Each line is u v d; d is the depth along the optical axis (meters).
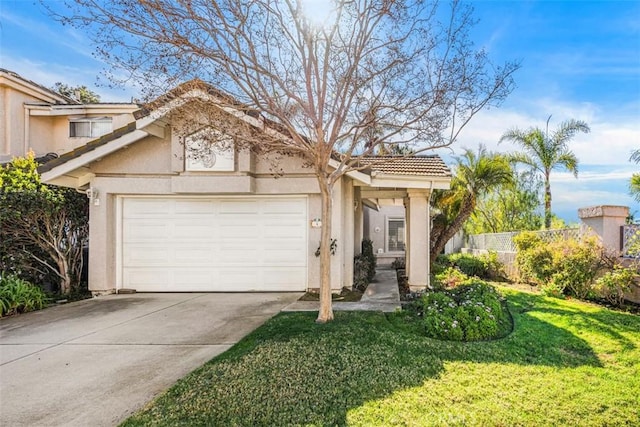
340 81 7.27
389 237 23.12
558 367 5.28
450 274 14.45
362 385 4.65
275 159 10.30
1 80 15.60
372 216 23.16
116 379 5.02
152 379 5.01
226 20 6.80
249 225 11.30
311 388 4.57
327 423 3.86
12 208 9.73
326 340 6.12
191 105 7.73
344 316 7.78
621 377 4.94
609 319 7.70
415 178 10.75
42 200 10.19
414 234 11.55
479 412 4.05
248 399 4.32
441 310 7.45
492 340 6.52
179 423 3.86
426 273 11.43
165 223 11.41
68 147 17.22
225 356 5.60
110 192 11.08
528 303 9.47
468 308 7.26
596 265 9.90
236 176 10.74
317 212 10.98
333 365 5.21
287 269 11.23
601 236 10.20
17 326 7.71
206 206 11.38
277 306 9.16
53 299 10.35
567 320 7.65
